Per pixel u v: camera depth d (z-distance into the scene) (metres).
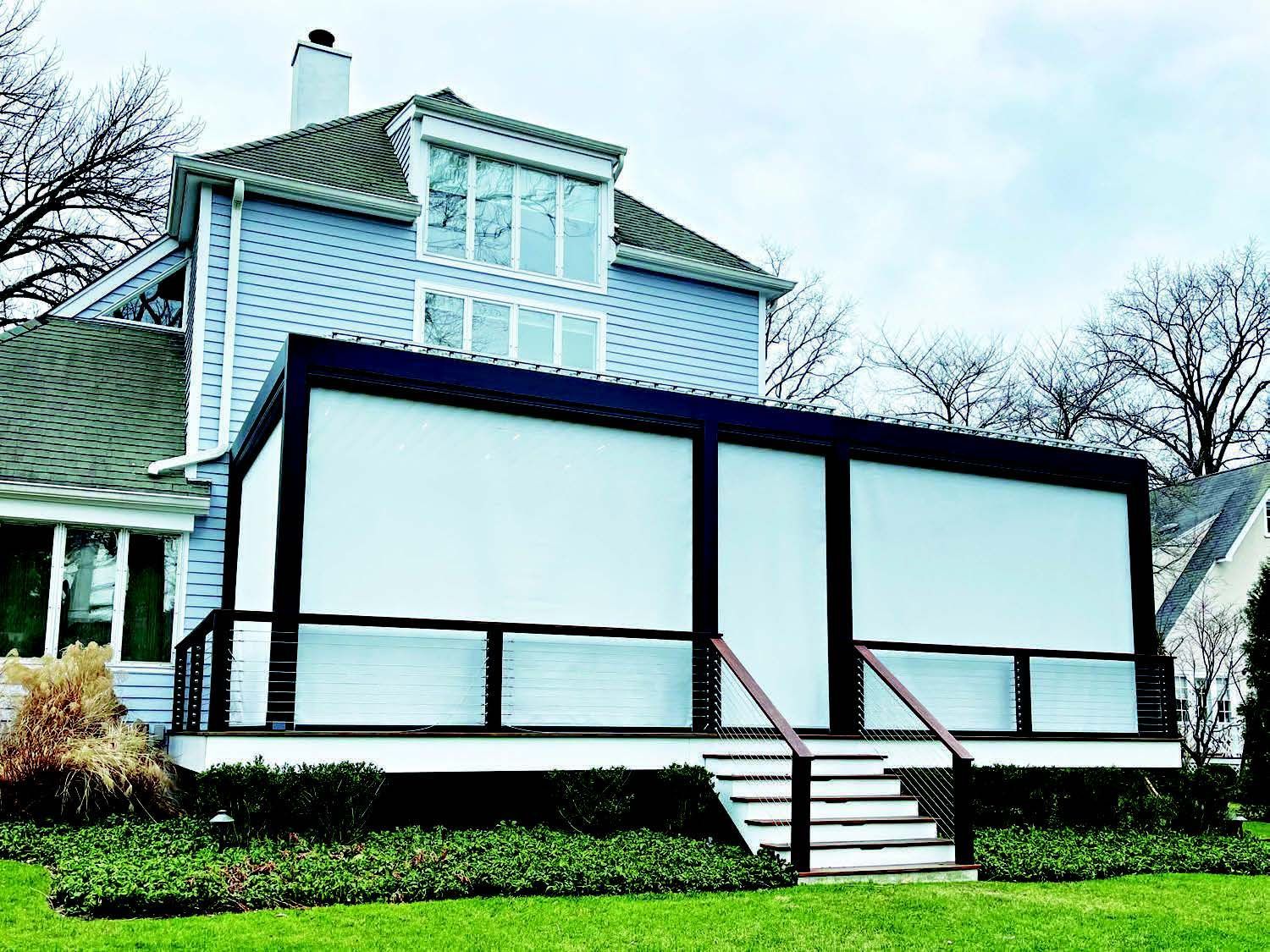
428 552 9.98
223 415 13.76
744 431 11.56
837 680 11.42
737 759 10.12
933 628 12.31
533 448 10.63
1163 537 28.39
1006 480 13.17
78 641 12.30
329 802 8.47
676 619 11.02
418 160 15.77
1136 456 13.90
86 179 27.53
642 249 16.88
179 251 16.09
